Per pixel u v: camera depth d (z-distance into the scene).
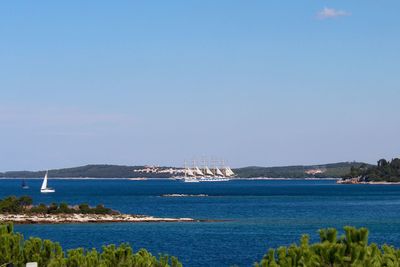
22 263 31.19
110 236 107.31
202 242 97.62
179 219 147.50
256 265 24.91
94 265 29.48
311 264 23.61
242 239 102.50
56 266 29.52
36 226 125.81
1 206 144.25
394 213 174.75
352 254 23.56
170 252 83.69
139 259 29.81
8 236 31.89
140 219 143.50
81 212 149.00
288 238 104.19
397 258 24.36
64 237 104.94
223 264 71.31
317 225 132.75
